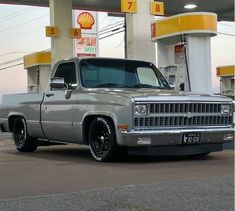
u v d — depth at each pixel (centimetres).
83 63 1018
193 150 938
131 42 1484
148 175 767
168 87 1054
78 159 1009
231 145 1157
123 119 876
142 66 1064
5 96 1276
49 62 2152
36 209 557
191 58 1397
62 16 1917
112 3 2147
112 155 917
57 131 1053
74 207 564
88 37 2192
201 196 606
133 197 606
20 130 1216
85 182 720
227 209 546
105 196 614
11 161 996
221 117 957
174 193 624
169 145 909
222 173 773
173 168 838
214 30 1379
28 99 1160
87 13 2202
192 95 933
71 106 1001
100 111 922
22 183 725
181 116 910
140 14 1478
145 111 880
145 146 889
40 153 1170
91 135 959
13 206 571
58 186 695
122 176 763
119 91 927
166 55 1490
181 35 1392
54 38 1906
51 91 1070
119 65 1041
